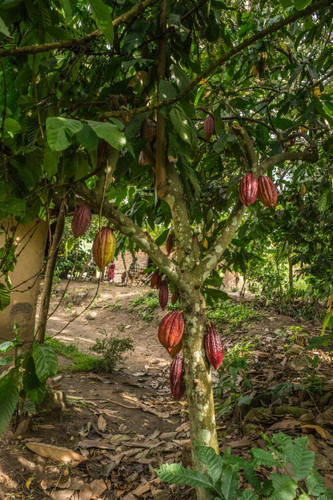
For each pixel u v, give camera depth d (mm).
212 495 1328
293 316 6859
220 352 1441
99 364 5047
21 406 2855
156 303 8812
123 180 2506
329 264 4297
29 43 1399
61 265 10266
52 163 1301
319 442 2600
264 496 1842
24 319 3678
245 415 3385
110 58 1812
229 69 2885
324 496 1173
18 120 1754
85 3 2178
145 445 3100
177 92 1616
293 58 2764
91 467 2730
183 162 1737
